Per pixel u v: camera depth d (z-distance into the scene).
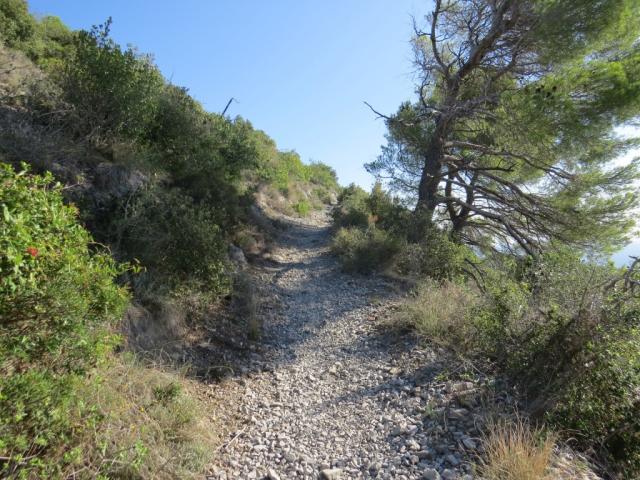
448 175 12.59
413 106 12.98
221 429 4.05
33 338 2.35
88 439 2.74
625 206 9.16
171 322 5.40
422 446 3.47
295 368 5.61
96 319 2.83
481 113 10.77
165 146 8.97
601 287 3.96
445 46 12.98
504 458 2.84
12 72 7.29
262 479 3.34
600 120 8.46
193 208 7.18
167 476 3.01
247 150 13.39
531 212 10.68
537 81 9.55
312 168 34.22
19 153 5.23
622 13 8.03
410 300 6.87
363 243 10.52
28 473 2.25
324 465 3.48
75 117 6.61
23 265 2.11
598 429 3.33
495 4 10.17
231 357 5.62
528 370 3.94
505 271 6.25
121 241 5.58
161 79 10.95
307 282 9.70
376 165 13.50
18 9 10.12
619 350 3.48
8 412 2.17
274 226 14.99
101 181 6.18
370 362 5.44
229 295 7.25
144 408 3.47
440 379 4.45
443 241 9.62
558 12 8.29
